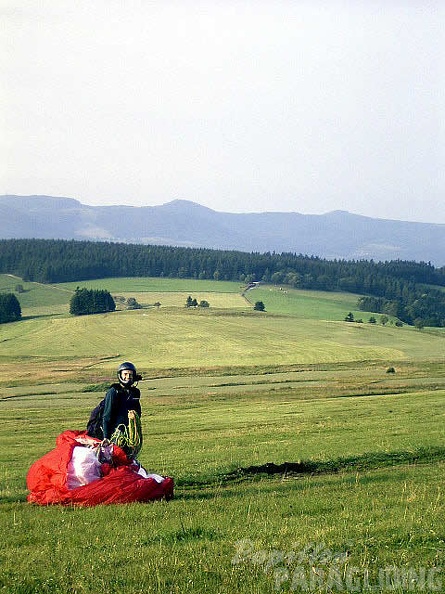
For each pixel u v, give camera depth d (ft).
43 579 28.35
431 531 34.22
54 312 633.20
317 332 530.68
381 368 343.46
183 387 265.75
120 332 511.81
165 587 27.32
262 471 66.80
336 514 41.06
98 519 40.45
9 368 360.69
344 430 107.34
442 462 72.74
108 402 47.62
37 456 91.76
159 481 48.78
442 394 179.42
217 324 551.59
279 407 168.04
